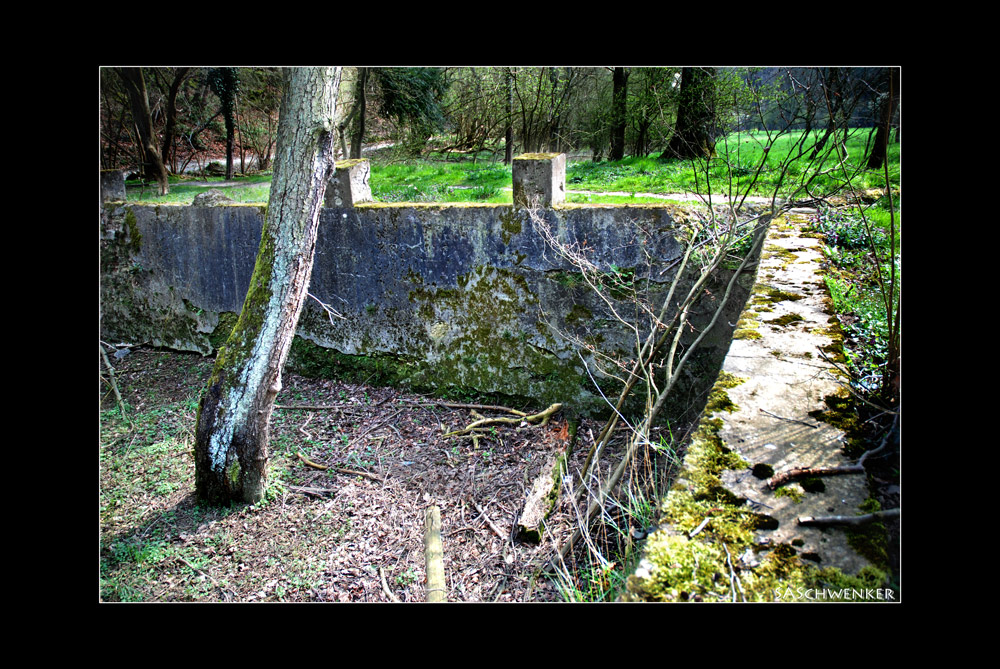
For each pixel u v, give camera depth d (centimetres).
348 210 738
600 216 611
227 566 491
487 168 1502
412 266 718
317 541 516
